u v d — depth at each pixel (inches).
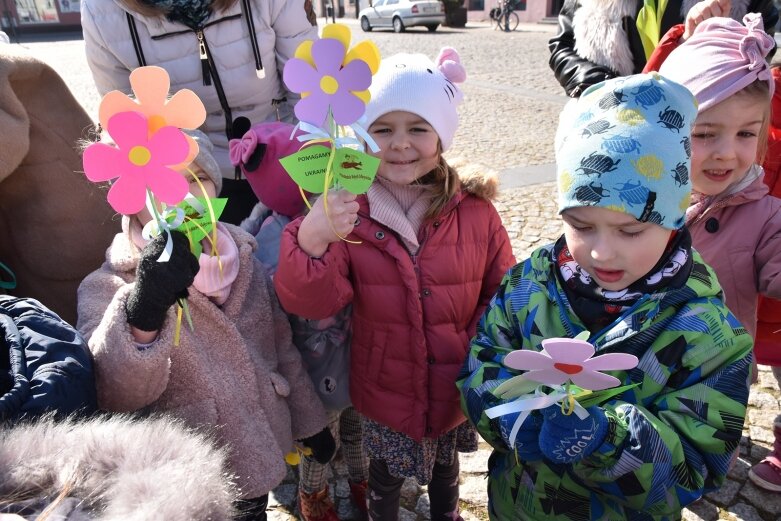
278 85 83.7
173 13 71.9
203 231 42.3
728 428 44.3
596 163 43.9
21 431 30.5
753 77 55.8
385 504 67.4
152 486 28.2
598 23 86.3
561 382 40.8
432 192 61.4
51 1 954.1
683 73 59.6
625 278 46.1
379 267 60.5
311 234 50.7
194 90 76.7
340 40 40.9
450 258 61.4
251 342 58.2
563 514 50.9
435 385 62.0
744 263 62.5
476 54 503.2
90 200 66.6
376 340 62.2
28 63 60.2
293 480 86.9
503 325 54.8
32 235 65.1
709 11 66.3
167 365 46.4
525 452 47.8
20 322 41.6
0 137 54.9
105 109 36.3
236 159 66.2
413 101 56.0
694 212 64.0
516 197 185.0
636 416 44.1
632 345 46.4
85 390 40.5
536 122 279.9
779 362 74.8
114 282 52.6
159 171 36.5
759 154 63.8
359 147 45.1
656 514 45.2
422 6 707.4
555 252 53.6
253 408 55.9
